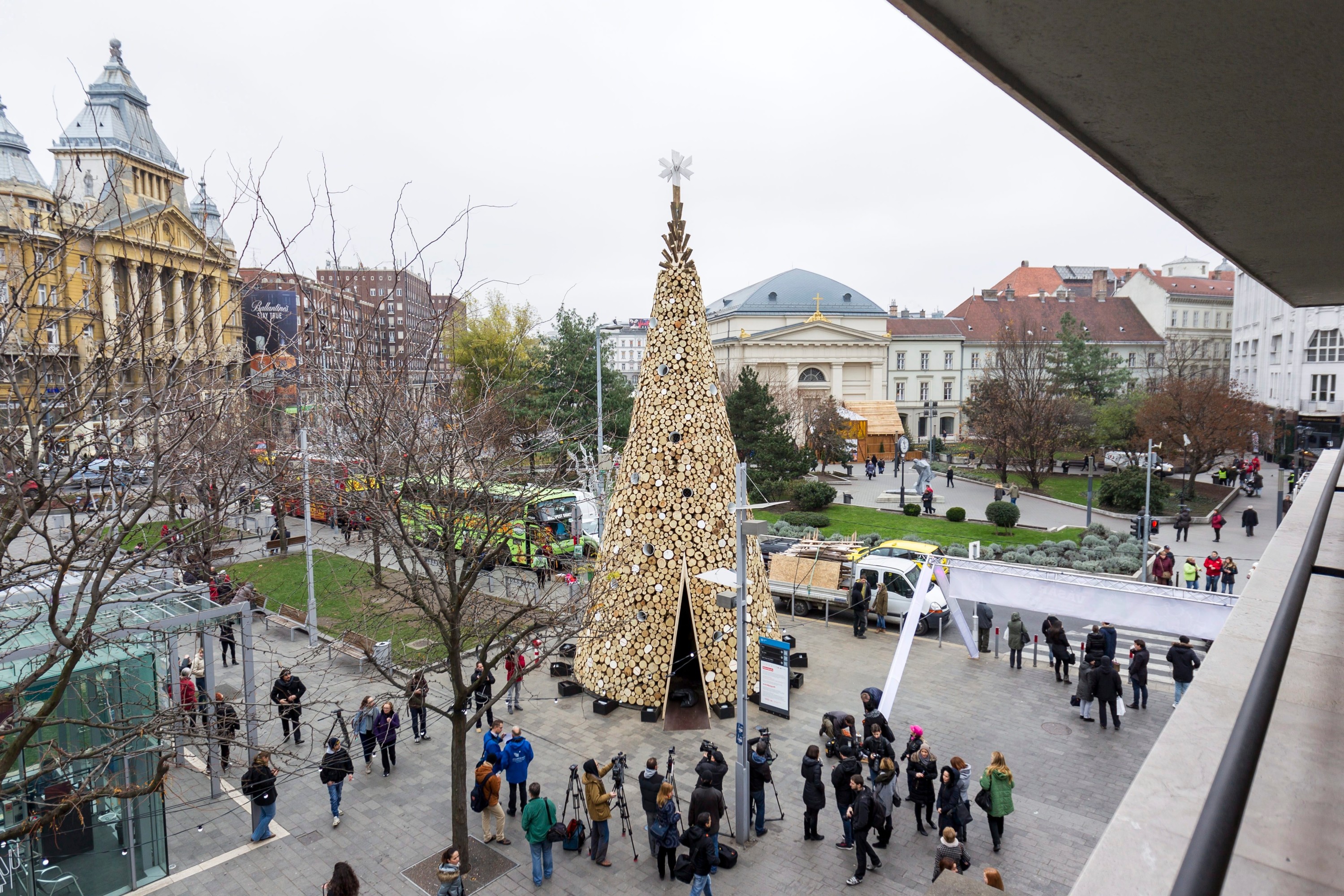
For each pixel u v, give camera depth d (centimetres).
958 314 8412
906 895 1025
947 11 199
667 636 1570
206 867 1109
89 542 813
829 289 7662
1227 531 3247
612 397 4106
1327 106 232
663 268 1605
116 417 791
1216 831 104
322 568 2666
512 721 1564
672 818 1060
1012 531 3244
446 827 1214
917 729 1229
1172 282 8688
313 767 1253
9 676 1012
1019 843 1130
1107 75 227
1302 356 4841
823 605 2323
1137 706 1593
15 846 978
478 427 1516
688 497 1575
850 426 5628
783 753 1430
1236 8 181
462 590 1146
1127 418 4988
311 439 1811
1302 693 247
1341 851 182
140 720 980
